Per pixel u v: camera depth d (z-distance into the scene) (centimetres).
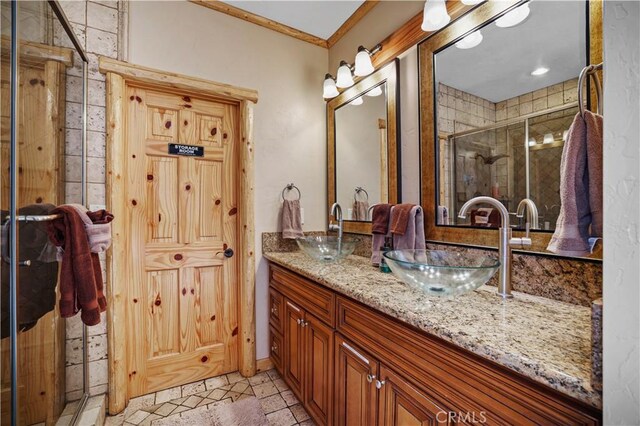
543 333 77
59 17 138
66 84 148
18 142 105
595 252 96
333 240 210
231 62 208
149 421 162
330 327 138
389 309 99
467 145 140
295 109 233
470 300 106
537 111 115
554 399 60
